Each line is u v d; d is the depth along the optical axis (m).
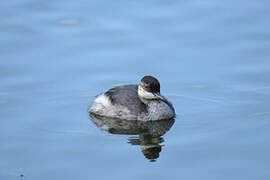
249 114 16.77
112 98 17.47
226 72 19.03
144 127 16.67
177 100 17.89
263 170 13.69
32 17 22.31
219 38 20.86
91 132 16.16
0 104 17.47
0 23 21.89
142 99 17.44
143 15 22.41
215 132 15.83
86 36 21.19
